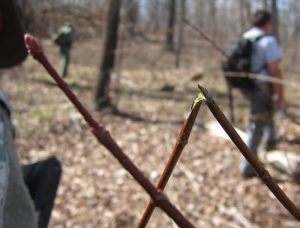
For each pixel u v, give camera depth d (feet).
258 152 18.80
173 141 22.68
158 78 41.78
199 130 23.67
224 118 1.82
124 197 16.38
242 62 16.16
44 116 24.90
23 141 21.71
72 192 16.74
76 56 47.50
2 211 3.26
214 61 47.16
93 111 27.76
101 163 19.48
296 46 60.34
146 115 28.07
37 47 1.96
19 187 3.65
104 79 28.19
